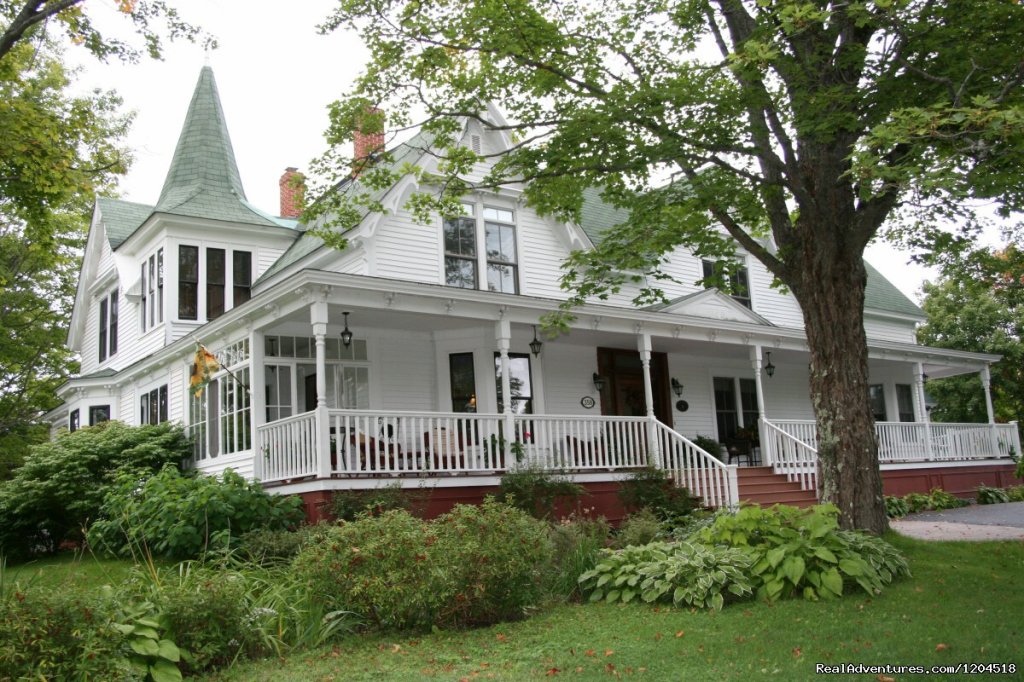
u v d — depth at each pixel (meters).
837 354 10.77
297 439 13.02
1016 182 9.29
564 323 12.95
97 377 21.62
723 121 10.34
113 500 12.65
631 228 12.05
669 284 21.25
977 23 9.20
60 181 13.53
